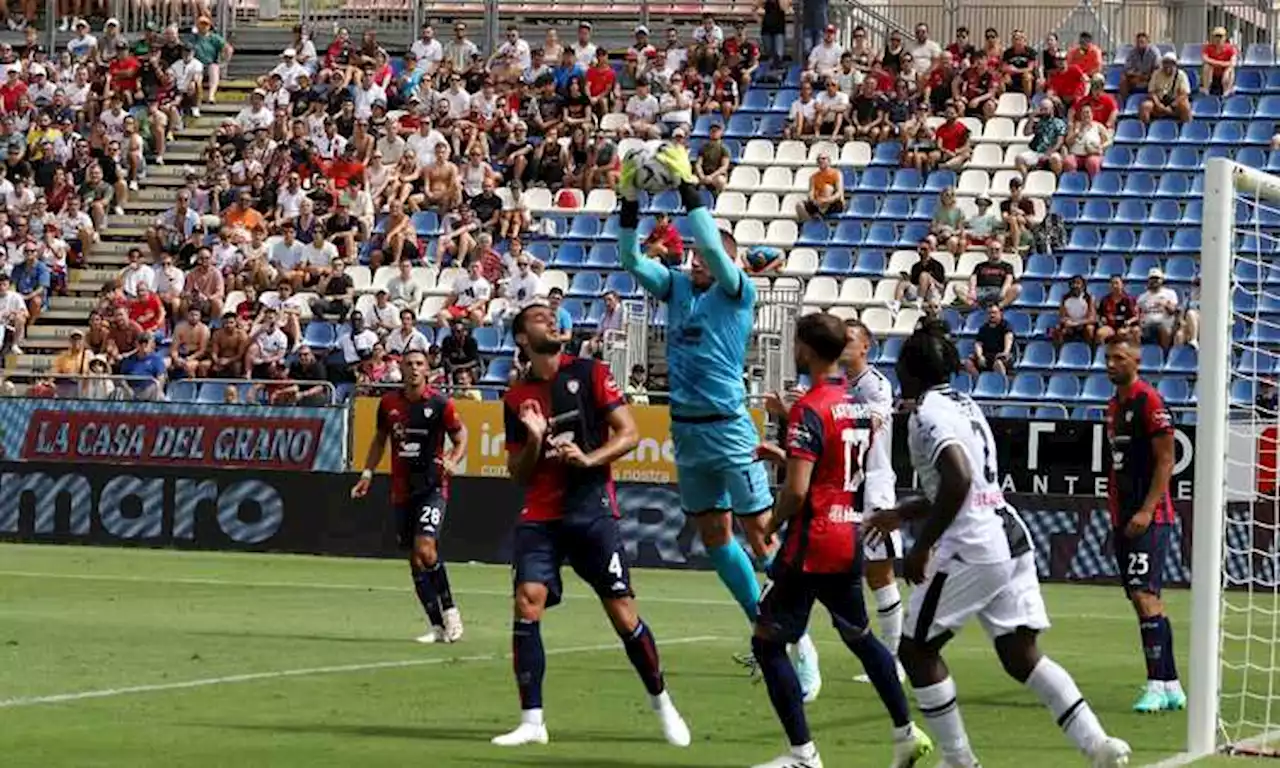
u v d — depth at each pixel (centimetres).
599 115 5122
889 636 1839
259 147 5091
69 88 5469
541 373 1485
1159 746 1523
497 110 5116
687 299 1691
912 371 1257
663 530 3572
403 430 2219
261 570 3338
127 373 4234
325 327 4416
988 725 1623
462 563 3647
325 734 1486
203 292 4534
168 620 2420
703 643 2267
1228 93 4959
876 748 1480
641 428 3584
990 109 4941
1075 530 3397
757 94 5162
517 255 4484
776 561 1324
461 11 5969
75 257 4978
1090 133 4775
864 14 5603
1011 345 4084
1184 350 4056
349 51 5422
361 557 3712
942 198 4612
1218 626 1511
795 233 4728
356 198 4812
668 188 1655
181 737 1454
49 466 3909
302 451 3769
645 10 5669
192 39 5797
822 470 1321
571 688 1802
